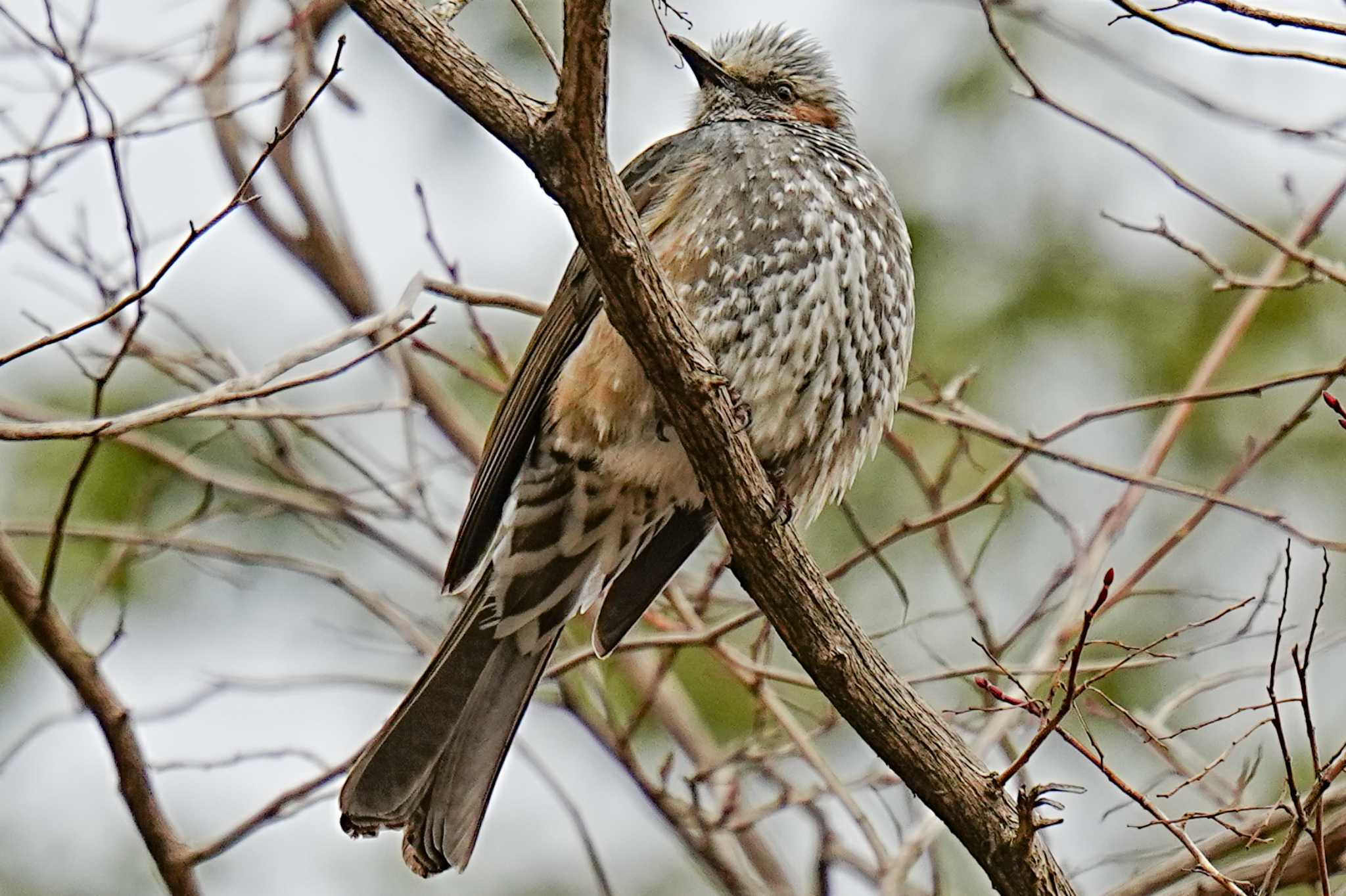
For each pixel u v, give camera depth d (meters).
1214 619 8.23
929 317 12.82
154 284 7.22
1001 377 12.68
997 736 9.70
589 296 9.05
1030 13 10.00
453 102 6.95
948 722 9.57
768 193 9.28
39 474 11.83
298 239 11.57
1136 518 12.38
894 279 9.61
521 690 9.19
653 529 9.48
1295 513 12.27
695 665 12.18
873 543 10.97
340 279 11.64
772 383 9.18
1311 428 12.41
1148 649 8.22
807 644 7.80
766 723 11.24
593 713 11.32
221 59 9.81
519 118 6.90
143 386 11.89
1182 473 12.52
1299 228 11.09
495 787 9.02
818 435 9.41
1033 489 10.69
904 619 10.52
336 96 9.95
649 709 11.53
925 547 12.27
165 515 12.00
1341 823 8.10
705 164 9.47
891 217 9.70
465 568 9.27
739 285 9.15
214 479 10.81
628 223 7.18
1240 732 11.06
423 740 8.88
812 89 10.80
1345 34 7.04
